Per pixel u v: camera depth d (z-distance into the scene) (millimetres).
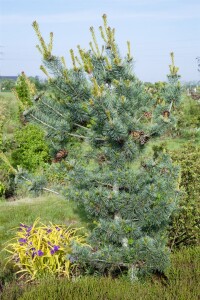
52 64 6059
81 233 9094
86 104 6035
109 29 6227
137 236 6258
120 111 5957
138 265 6301
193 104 23266
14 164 15203
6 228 9781
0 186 13781
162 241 6395
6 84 48031
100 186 6270
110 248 6207
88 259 6184
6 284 6504
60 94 6258
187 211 7438
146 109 6410
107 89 6312
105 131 5918
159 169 6340
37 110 6359
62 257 6906
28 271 7020
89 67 6145
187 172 7469
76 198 6184
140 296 5383
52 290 5617
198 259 6426
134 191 6211
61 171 6449
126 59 6312
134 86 6082
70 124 6375
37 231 7430
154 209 6047
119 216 6391
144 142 6035
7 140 17359
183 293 5422
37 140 15336
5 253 8070
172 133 22312
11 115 26672
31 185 6531
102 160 6395
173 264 6332
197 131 22078
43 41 6008
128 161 6297
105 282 5887
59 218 10398
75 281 6055
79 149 6574
